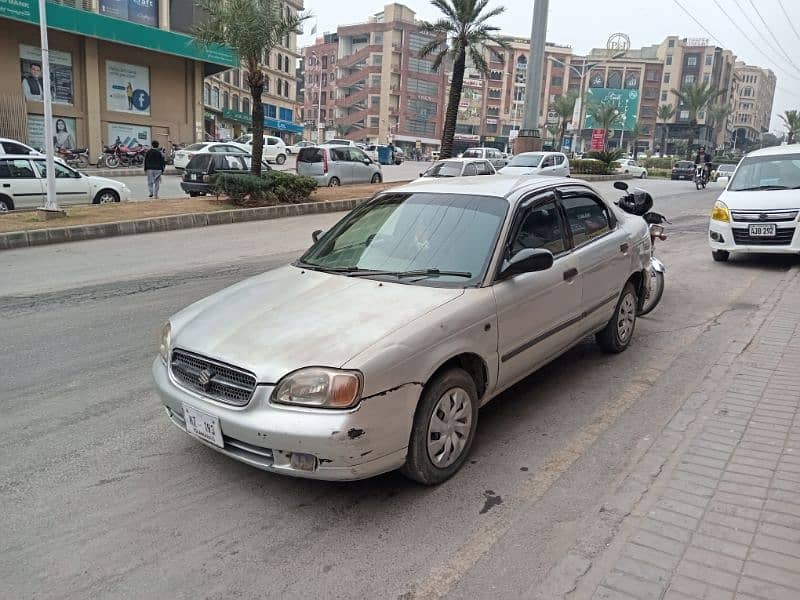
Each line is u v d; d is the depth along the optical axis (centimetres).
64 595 282
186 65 3459
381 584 291
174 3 3288
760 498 341
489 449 418
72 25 2816
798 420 436
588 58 11075
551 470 390
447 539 324
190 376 361
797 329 645
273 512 347
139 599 281
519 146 2900
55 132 2989
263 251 1184
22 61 2820
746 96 14750
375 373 322
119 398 495
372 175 2503
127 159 3053
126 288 867
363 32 9894
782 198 963
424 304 372
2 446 416
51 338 644
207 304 414
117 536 324
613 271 546
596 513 337
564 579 287
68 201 1619
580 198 540
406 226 464
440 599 280
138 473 385
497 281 410
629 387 519
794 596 267
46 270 990
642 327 683
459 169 2066
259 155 1802
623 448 417
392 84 9656
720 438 412
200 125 3569
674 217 1719
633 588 276
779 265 1011
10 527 330
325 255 471
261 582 292
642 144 11556
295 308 378
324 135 9900
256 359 334
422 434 354
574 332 498
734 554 295
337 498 361
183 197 1941
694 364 568
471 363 398
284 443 319
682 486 355
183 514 344
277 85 7031
